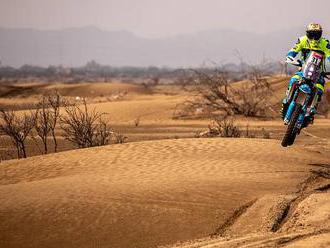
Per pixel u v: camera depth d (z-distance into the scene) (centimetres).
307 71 2586
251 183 2348
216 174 2516
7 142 4916
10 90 15262
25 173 2802
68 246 1748
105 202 2062
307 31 2605
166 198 2116
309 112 2620
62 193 2186
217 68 7200
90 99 11556
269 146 3159
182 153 2980
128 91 15812
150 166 2720
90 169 2758
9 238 1800
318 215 1919
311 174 2553
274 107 7056
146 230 1848
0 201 2109
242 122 6394
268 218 1928
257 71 7269
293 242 1666
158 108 7725
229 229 1864
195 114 7175
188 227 1869
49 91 14988
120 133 5572
